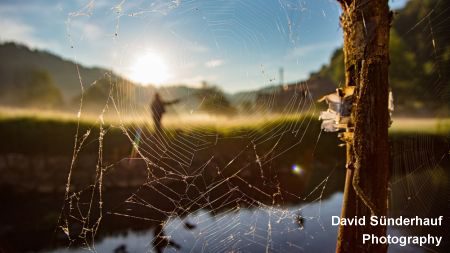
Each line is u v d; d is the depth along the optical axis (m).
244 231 3.86
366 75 1.42
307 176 7.62
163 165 5.79
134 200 5.49
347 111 1.60
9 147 8.89
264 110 5.30
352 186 1.55
